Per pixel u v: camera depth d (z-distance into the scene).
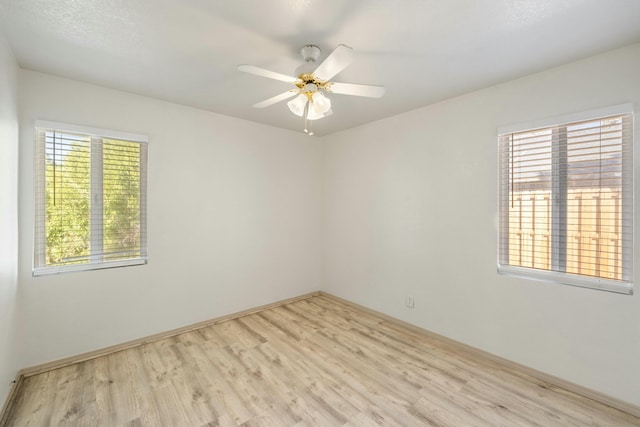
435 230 2.84
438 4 1.44
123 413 1.81
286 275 3.85
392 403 1.91
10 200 1.90
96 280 2.47
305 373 2.24
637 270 1.81
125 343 2.62
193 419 1.77
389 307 3.26
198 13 1.52
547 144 2.19
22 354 2.15
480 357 2.50
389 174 3.25
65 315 2.33
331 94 2.58
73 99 2.34
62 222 2.34
